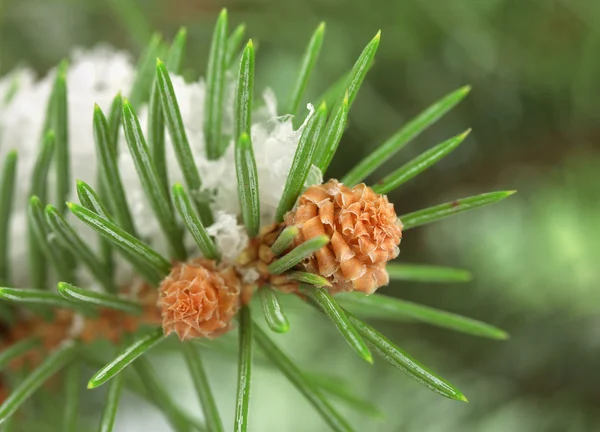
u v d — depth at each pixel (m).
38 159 0.15
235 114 0.13
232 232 0.14
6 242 0.15
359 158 0.22
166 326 0.13
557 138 0.23
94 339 0.16
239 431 0.13
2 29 0.24
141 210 0.15
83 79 0.16
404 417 0.23
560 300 0.23
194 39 0.23
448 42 0.22
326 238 0.13
